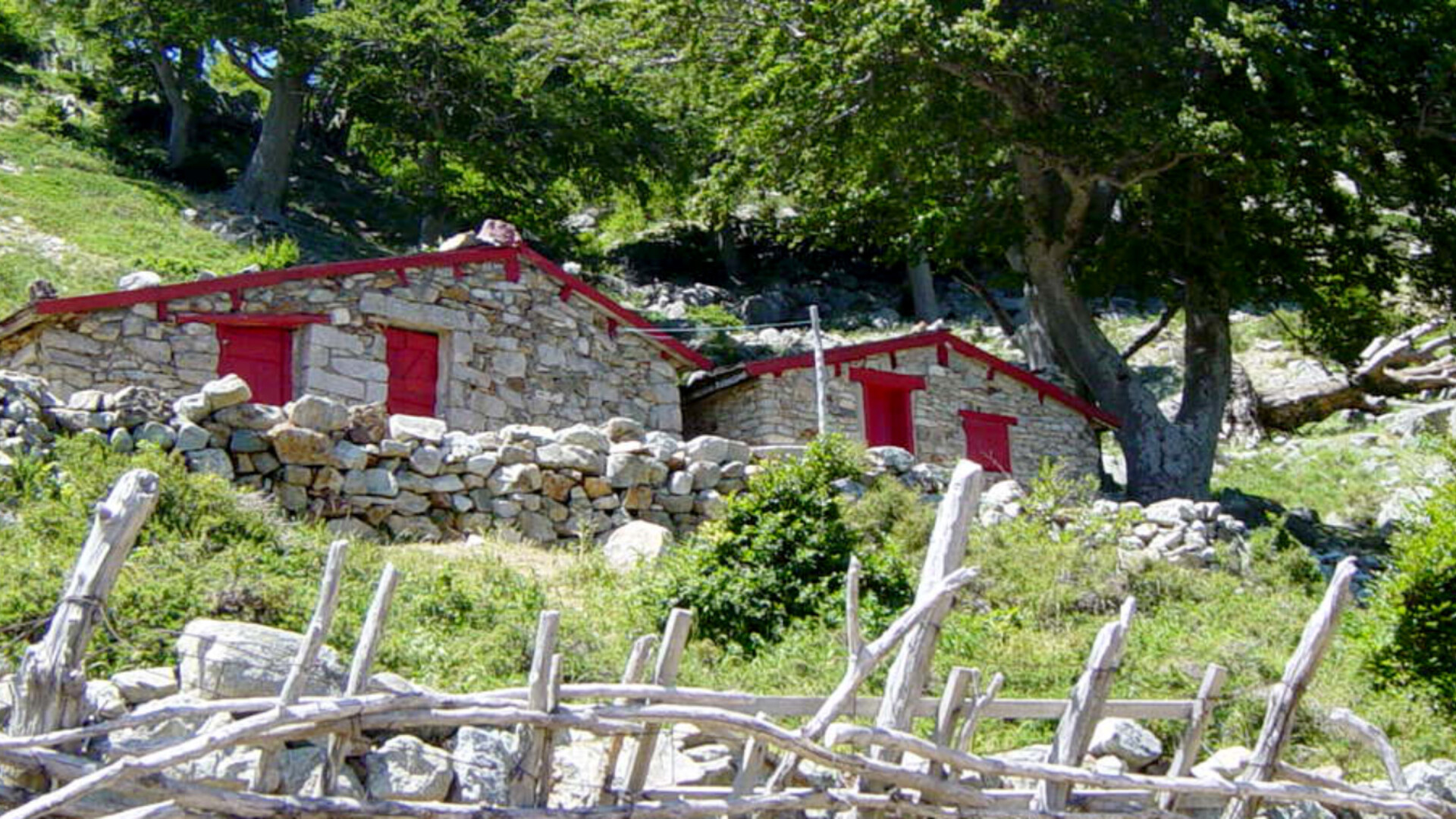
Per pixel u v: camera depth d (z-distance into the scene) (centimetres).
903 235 2712
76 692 643
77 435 1287
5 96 4331
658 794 759
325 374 1895
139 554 1025
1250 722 1096
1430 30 2384
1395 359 2969
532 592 1184
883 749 795
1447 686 1162
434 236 3878
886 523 1534
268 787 679
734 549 1290
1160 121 2192
